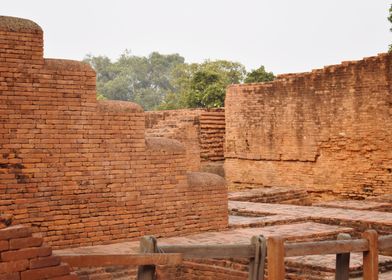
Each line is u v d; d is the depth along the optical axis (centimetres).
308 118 2266
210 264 1234
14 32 1148
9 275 695
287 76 2327
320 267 1092
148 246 720
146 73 8744
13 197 1148
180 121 2316
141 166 1310
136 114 1301
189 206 1383
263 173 2419
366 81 2098
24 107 1161
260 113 2417
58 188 1200
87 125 1234
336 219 1527
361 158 2131
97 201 1249
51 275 716
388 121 2048
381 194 2080
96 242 1247
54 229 1195
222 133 2567
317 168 2252
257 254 778
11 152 1147
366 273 859
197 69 5244
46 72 1184
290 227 1443
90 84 1238
